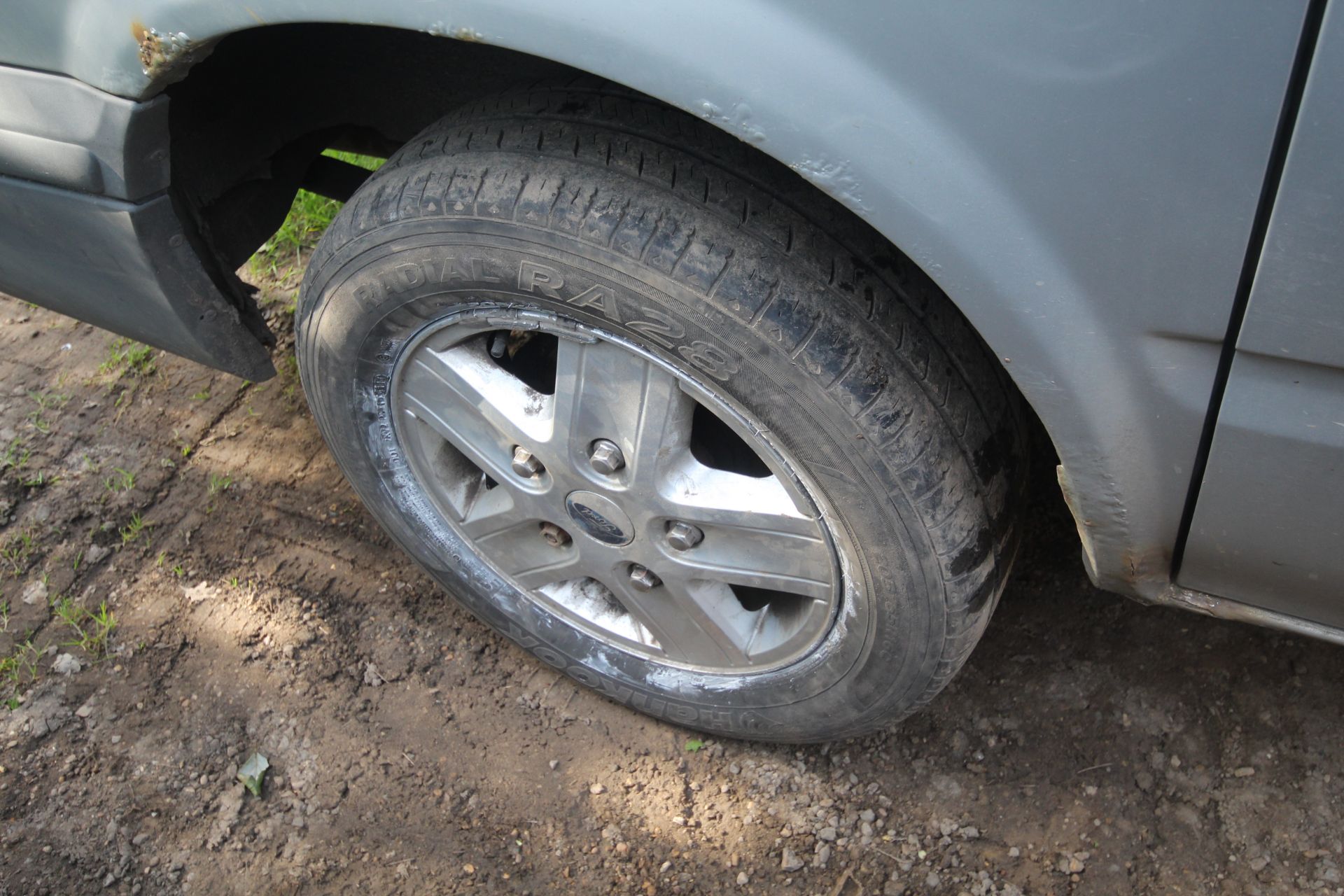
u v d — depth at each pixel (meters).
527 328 1.58
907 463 1.39
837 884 1.89
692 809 2.01
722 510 1.60
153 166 1.55
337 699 2.20
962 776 2.01
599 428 1.61
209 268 1.84
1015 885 1.86
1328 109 0.91
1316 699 2.00
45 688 2.22
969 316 1.17
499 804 2.03
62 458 2.69
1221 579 1.35
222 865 1.95
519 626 2.07
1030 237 1.10
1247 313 1.05
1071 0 0.95
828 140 1.11
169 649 2.29
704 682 1.93
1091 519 1.32
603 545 1.79
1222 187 0.99
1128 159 1.01
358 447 1.93
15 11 1.41
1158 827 1.90
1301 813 1.87
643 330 1.43
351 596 2.38
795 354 1.35
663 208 1.36
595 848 1.96
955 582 1.50
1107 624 2.18
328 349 1.77
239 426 2.76
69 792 2.05
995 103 1.04
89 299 1.86
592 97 1.48
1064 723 2.05
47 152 1.55
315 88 2.00
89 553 2.47
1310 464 1.13
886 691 1.71
